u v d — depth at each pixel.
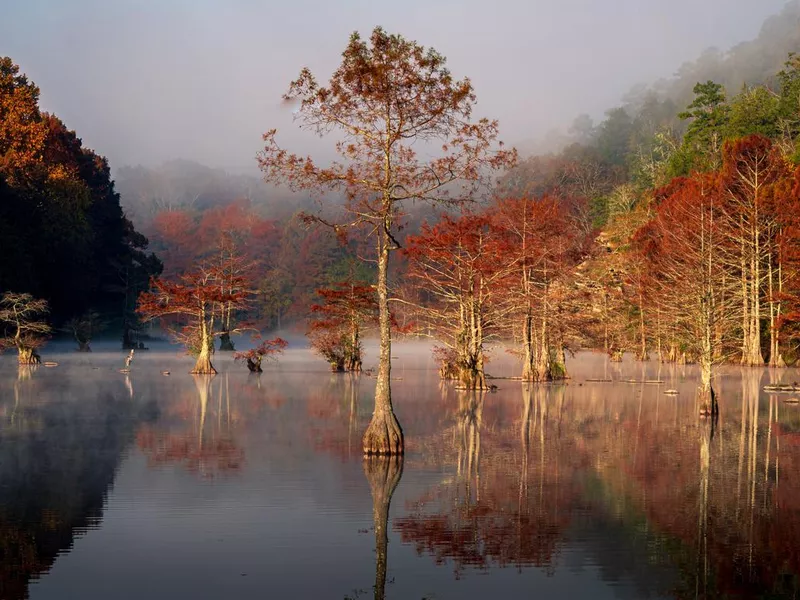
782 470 24.56
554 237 61.69
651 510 19.70
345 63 25.86
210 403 43.81
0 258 85.94
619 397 47.81
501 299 58.59
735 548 16.73
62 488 22.08
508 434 32.28
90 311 101.56
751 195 74.81
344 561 15.95
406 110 26.27
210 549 16.64
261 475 23.86
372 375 67.19
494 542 17.22
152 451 28.09
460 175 27.08
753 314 70.62
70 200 103.44
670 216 76.00
